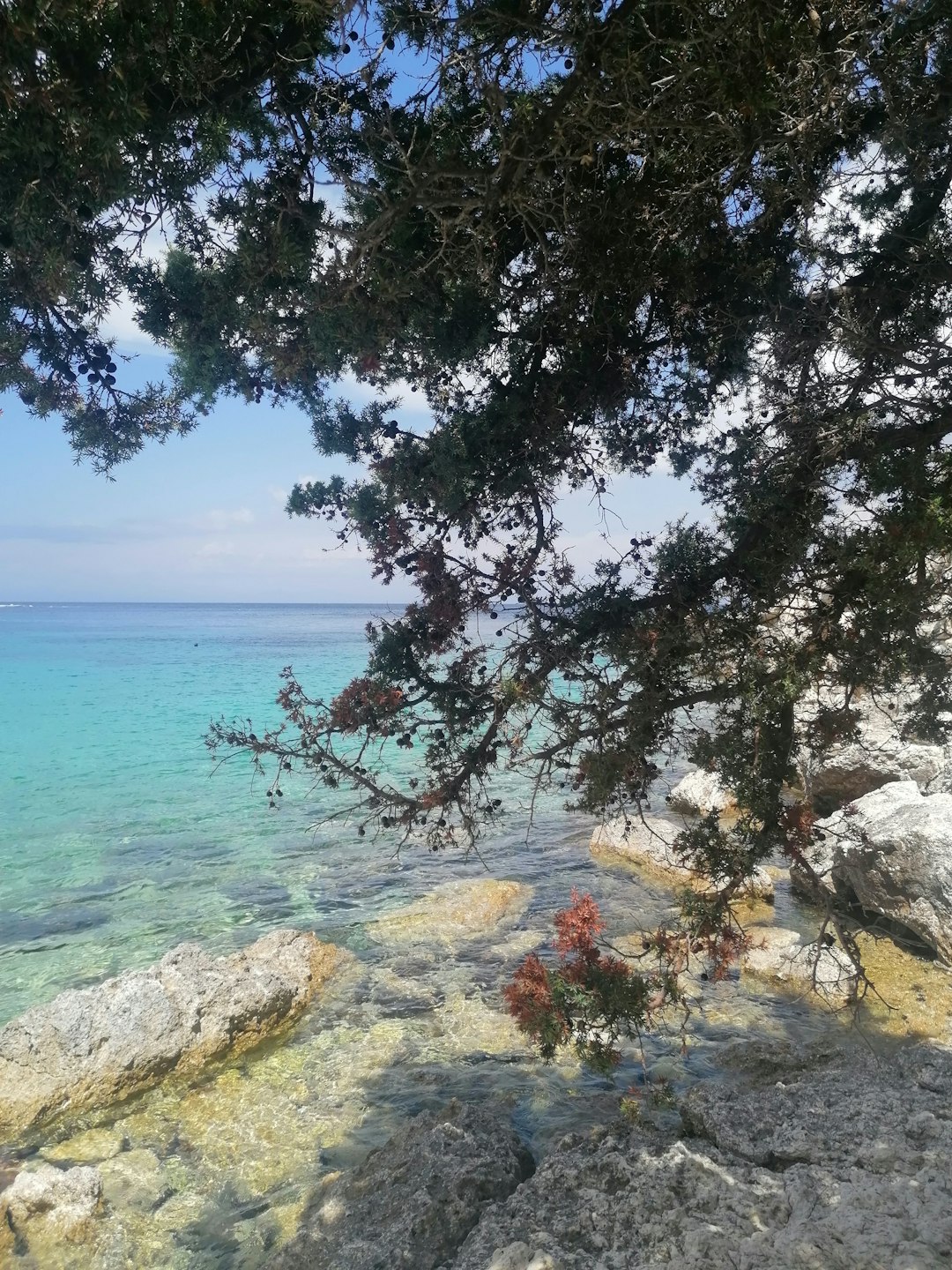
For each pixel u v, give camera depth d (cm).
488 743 609
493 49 475
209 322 529
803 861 620
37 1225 715
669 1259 530
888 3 507
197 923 1395
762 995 1091
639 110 484
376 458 602
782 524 580
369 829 1905
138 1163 806
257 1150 825
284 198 496
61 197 400
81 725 3359
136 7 370
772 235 627
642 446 679
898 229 590
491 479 595
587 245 570
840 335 579
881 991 1073
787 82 491
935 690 551
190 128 442
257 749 601
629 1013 605
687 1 464
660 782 2177
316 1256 639
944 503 511
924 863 1187
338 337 530
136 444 574
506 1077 938
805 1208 559
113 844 1827
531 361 603
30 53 341
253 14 416
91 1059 910
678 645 570
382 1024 1059
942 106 525
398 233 512
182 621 18162
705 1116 699
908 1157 601
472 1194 666
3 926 1380
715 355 650
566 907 1420
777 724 570
